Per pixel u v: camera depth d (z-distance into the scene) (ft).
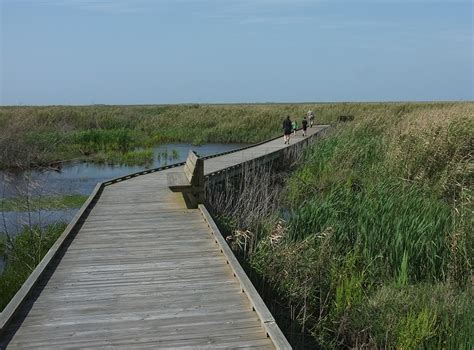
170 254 21.62
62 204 48.52
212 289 17.31
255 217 29.99
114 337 13.64
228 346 12.98
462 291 23.63
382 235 27.09
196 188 31.19
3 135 80.07
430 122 47.39
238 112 138.92
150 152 90.17
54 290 17.33
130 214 29.71
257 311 14.89
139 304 16.01
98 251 22.11
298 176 48.60
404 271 23.88
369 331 19.48
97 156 86.89
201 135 119.03
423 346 18.26
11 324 14.52
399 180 41.14
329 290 22.30
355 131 65.62
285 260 23.17
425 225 27.50
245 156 58.39
